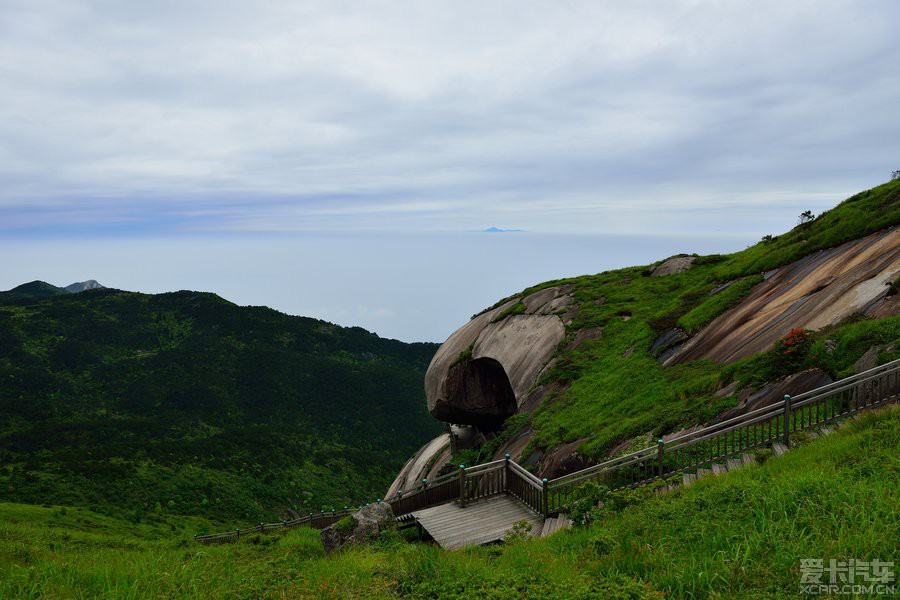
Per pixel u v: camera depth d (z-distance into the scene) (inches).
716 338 823.1
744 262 1063.6
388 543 438.9
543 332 1250.6
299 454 4709.6
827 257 800.3
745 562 229.6
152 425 5142.7
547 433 828.0
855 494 272.5
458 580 255.9
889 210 785.6
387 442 5984.3
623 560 261.4
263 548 689.0
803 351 563.2
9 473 3216.0
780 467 372.8
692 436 488.4
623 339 1059.3
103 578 256.7
